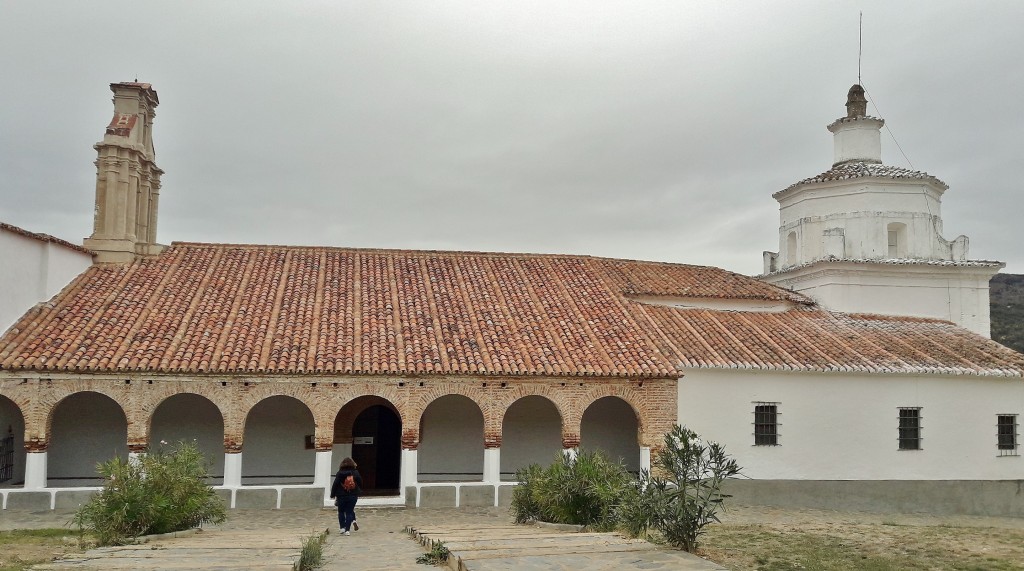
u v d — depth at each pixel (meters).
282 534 15.77
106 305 21.86
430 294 24.73
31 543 14.30
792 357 23.69
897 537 16.56
